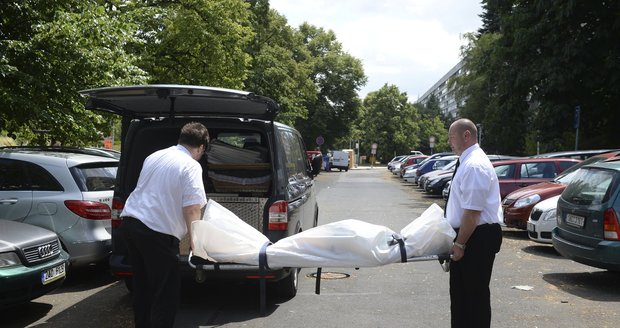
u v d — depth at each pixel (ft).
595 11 69.51
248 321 18.44
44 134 39.73
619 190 22.25
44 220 22.61
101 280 24.48
